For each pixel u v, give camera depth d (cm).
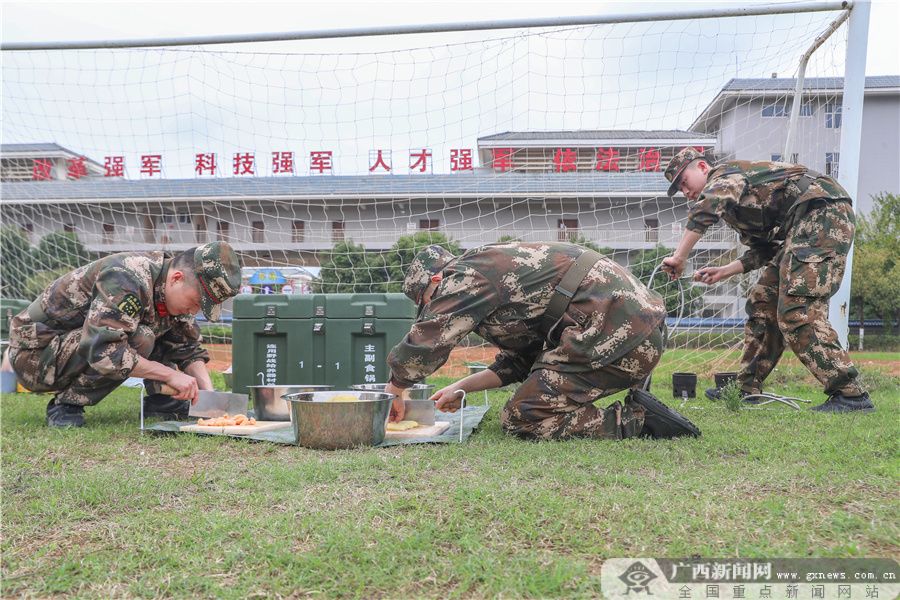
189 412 395
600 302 311
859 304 1466
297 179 1405
